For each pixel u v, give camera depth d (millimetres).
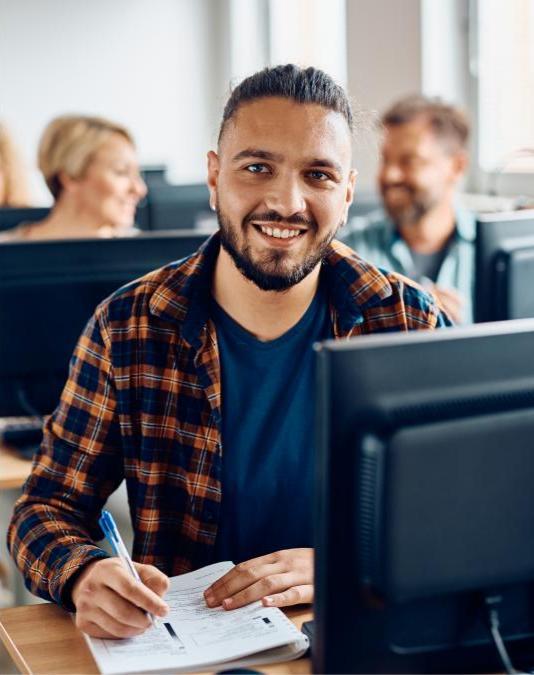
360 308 1557
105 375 1536
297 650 1214
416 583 936
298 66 1433
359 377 921
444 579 945
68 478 1534
